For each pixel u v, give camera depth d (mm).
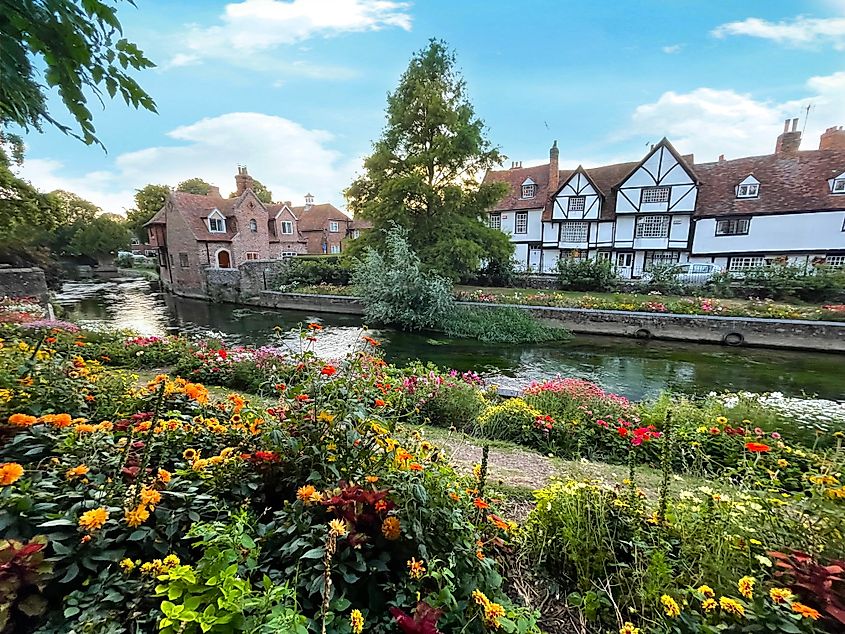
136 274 40375
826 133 22859
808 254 19359
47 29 1565
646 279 18312
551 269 23531
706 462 4062
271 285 21453
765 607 1479
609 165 25688
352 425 2098
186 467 1910
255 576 1440
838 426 4773
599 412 5141
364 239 18391
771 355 11273
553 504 2219
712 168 22594
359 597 1501
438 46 17078
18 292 13023
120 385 3312
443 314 14422
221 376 6016
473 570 1650
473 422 5098
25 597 1158
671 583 1709
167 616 1080
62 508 1420
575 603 1835
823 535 1787
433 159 16953
